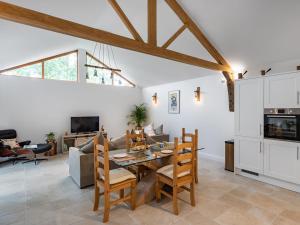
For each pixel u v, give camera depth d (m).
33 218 2.31
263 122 3.38
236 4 2.95
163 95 6.67
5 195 2.92
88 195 2.93
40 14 2.01
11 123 5.30
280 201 2.73
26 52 4.67
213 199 2.79
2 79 5.17
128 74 7.02
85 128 6.30
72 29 2.21
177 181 2.42
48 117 5.87
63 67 6.21
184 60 3.41
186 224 2.19
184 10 3.48
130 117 7.51
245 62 4.13
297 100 2.96
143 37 4.53
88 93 6.59
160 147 3.26
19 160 4.93
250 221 2.25
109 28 4.65
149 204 2.66
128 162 2.45
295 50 3.35
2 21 2.91
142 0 3.48
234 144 3.85
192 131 5.61
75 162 3.38
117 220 2.27
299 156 2.96
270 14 2.88
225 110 4.72
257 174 3.54
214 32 3.68
